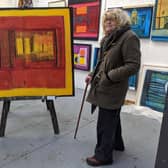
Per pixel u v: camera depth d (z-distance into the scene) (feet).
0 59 7.70
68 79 8.08
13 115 10.50
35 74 7.95
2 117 8.34
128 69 5.58
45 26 7.68
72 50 7.91
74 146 7.86
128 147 7.88
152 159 7.17
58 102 12.39
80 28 14.55
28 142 8.07
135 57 5.62
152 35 11.03
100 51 6.56
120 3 12.21
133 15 11.64
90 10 13.69
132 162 6.99
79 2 14.23
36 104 12.02
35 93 8.05
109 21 5.93
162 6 10.41
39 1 17.01
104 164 6.78
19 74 7.88
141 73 11.75
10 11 7.52
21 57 7.79
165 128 4.30
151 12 10.93
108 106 6.07
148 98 11.38
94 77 6.50
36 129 9.10
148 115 10.68
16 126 9.35
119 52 5.83
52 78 8.03
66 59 7.94
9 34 7.60
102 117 6.31
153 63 11.37
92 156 7.11
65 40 7.81
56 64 7.94
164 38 10.59
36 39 7.73
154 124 9.77
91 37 13.96
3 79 7.82
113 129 6.43
